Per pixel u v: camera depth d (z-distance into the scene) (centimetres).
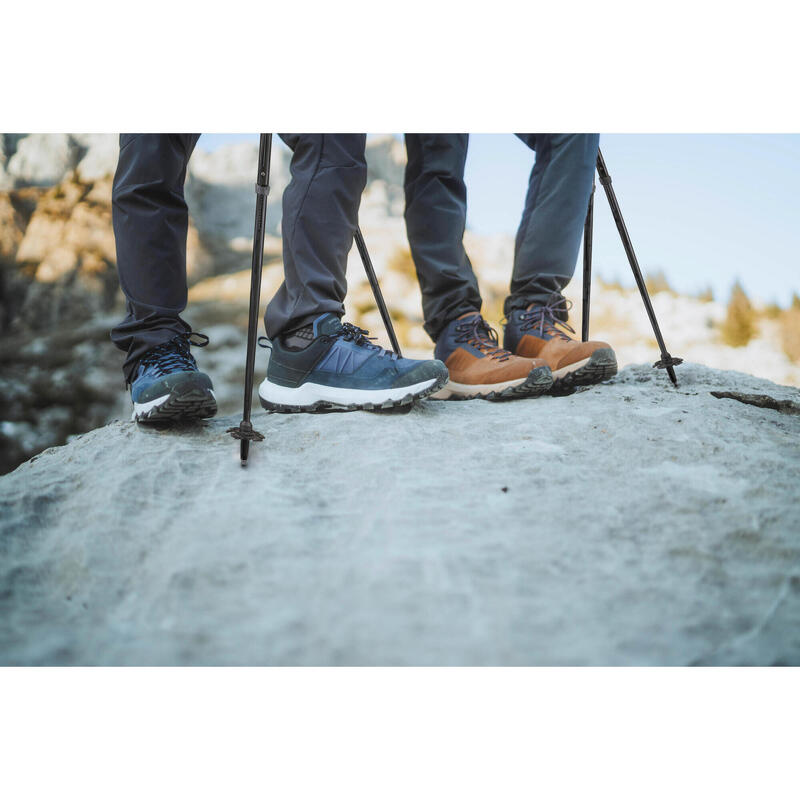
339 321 166
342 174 156
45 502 125
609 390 185
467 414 166
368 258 184
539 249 197
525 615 93
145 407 147
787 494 119
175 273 154
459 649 88
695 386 189
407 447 141
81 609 99
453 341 190
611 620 93
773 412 170
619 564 104
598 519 115
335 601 97
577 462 136
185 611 97
